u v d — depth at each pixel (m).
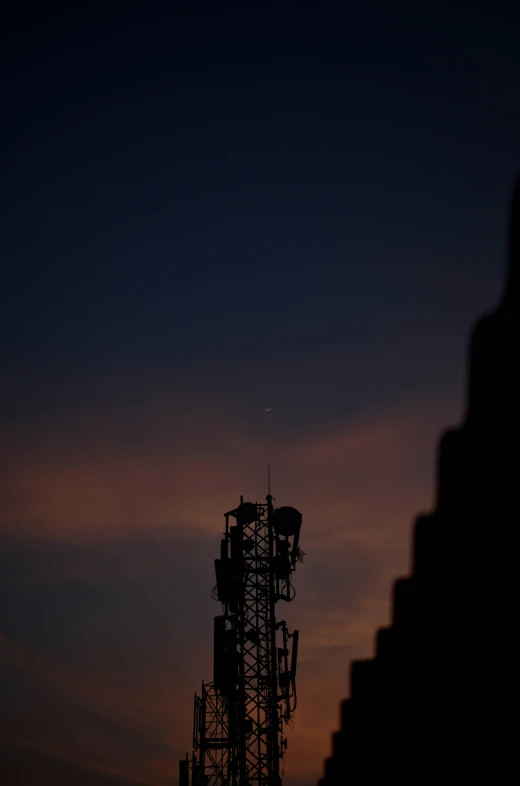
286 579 68.44
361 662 15.07
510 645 10.79
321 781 16.27
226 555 69.31
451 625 11.86
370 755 14.15
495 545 11.12
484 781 11.06
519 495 10.88
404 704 12.99
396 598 13.53
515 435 11.04
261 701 65.31
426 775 12.27
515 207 11.73
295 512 69.12
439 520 12.27
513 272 11.60
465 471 11.84
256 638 66.44
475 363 11.82
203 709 74.06
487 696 11.12
